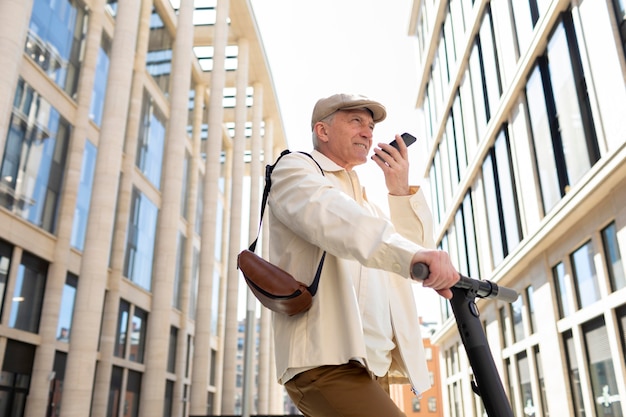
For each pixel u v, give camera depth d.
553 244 12.27
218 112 24.86
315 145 1.76
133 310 21.19
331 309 1.33
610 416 10.00
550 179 12.15
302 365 1.28
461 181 19.39
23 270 14.44
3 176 13.65
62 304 16.14
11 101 10.32
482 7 16.62
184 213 28.27
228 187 37.66
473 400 19.73
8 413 13.56
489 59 16.25
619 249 9.50
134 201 21.72
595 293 10.44
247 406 13.01
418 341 1.64
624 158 8.38
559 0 11.02
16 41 10.44
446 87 21.97
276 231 1.50
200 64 31.42
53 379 15.34
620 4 9.07
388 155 1.71
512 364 15.31
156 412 17.02
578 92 10.59
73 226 16.81
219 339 34.19
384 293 1.62
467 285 1.20
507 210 15.04
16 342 14.07
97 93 18.89
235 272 27.38
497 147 15.87
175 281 26.27
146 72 23.27
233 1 27.88
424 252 1.09
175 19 26.66
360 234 1.18
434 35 23.62
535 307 13.27
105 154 14.47
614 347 9.59
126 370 20.34
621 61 8.87
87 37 17.91
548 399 12.52
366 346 1.49
